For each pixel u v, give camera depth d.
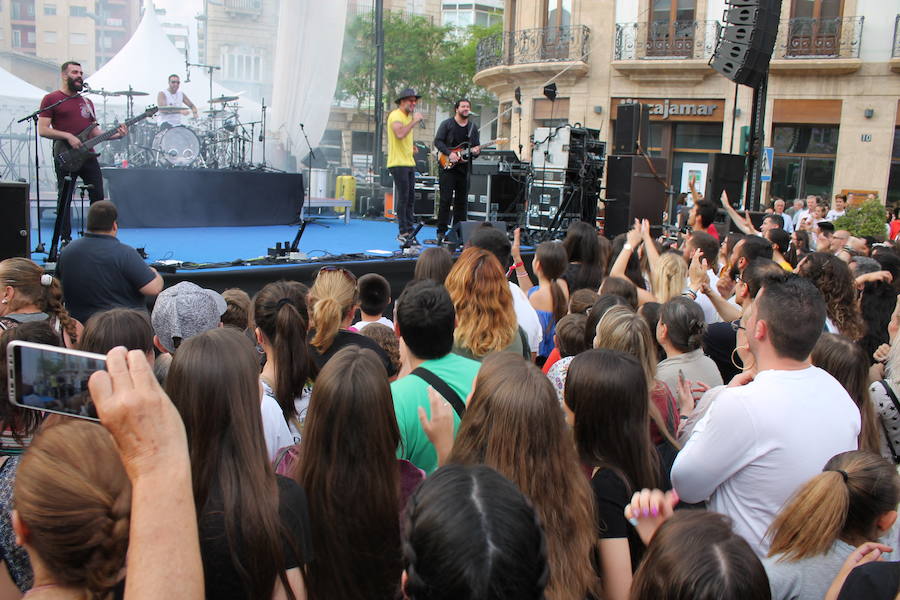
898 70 16.33
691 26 17.73
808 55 17.05
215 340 1.58
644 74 18.19
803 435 1.92
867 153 16.84
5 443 1.71
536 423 1.65
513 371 1.73
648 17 18.14
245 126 13.64
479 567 0.93
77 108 6.16
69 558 1.04
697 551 1.18
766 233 5.39
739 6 8.00
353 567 1.71
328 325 2.75
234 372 1.54
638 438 1.89
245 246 7.00
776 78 17.48
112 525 1.06
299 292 2.72
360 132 29.23
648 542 1.47
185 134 10.05
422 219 11.48
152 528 0.91
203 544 1.40
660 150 18.81
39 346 1.06
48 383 1.06
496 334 2.87
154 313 2.76
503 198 9.91
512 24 20.95
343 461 1.69
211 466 1.48
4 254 4.71
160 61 13.59
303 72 12.71
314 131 12.95
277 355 2.42
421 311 2.31
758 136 8.40
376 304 3.50
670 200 11.63
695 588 1.14
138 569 0.90
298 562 1.51
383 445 1.72
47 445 1.09
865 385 2.38
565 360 2.72
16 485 1.07
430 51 27.30
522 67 19.45
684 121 18.34
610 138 18.92
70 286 4.05
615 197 8.55
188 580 0.91
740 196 8.68
